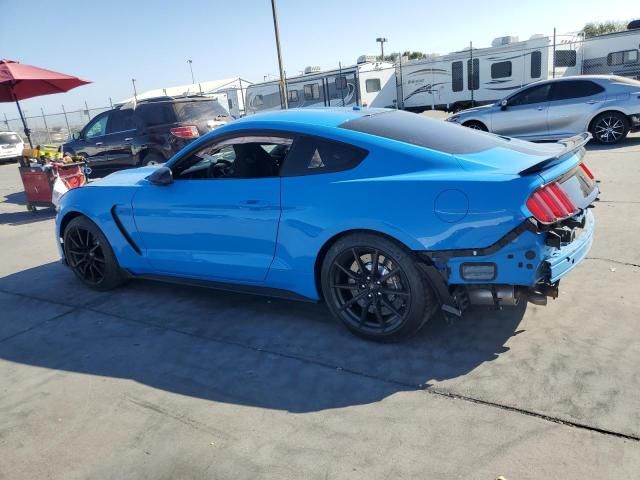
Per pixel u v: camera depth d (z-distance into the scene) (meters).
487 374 2.82
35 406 2.92
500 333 3.24
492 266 2.77
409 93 24.25
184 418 2.69
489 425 2.42
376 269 3.14
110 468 2.37
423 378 2.86
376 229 3.00
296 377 2.99
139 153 10.59
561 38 20.28
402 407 2.62
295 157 3.35
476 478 2.11
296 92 25.25
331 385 2.88
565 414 2.44
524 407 2.52
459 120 12.20
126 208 4.20
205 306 4.15
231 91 29.44
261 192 3.45
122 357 3.42
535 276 2.72
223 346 3.45
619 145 10.32
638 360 2.79
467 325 3.39
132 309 4.23
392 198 2.95
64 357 3.49
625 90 10.20
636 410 2.41
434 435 2.39
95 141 11.15
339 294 3.34
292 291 3.53
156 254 4.14
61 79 9.10
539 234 2.68
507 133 11.63
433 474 2.15
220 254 3.75
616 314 3.31
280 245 3.43
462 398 2.64
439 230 2.83
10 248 6.71
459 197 2.78
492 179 2.75
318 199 3.20
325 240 3.21
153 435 2.57
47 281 5.14
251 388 2.92
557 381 2.69
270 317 3.83
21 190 12.61
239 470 2.28
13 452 2.54
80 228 4.57
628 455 2.15
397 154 3.07
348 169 3.16
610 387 2.59
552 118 10.97
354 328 3.32
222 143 3.71
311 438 2.45
